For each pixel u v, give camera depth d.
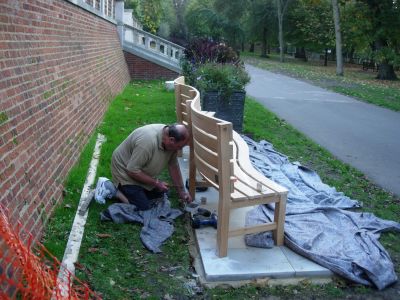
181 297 3.22
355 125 10.21
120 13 16.41
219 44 11.42
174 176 4.66
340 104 13.55
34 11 5.03
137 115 9.22
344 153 7.59
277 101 13.45
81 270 3.39
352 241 3.97
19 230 3.20
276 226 3.84
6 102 3.60
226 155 3.39
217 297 3.24
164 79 17.23
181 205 4.76
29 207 3.63
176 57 17.48
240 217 4.41
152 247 3.78
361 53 32.59
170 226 4.18
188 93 5.39
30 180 3.79
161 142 4.30
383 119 11.23
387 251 4.02
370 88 19.08
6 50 3.85
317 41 39.56
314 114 11.42
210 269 3.47
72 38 7.30
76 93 6.72
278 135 8.54
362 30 27.20
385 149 7.97
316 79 22.38
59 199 4.53
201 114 3.65
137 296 3.17
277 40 46.22
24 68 4.31
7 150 3.40
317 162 6.85
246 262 3.60
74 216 4.27
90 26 9.55
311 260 3.67
